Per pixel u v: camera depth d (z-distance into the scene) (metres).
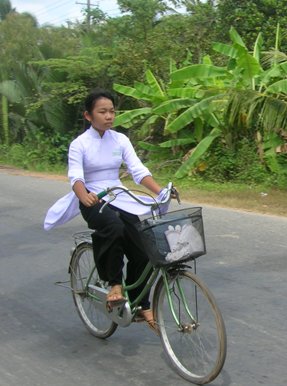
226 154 12.83
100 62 16.72
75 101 17.36
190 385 3.53
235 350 4.02
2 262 6.61
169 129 11.79
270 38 15.02
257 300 5.05
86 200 3.71
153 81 13.80
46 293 5.50
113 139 4.02
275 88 10.72
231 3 16.02
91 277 4.36
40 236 7.84
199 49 16.20
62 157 18.88
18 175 16.34
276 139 11.19
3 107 21.09
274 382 3.54
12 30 22.95
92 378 3.69
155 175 13.70
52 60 17.58
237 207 9.73
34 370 3.83
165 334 3.73
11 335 4.48
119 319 3.93
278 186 11.24
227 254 6.60
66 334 4.47
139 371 3.76
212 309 3.38
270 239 7.25
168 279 3.61
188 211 3.56
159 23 17.89
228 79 12.17
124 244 3.87
